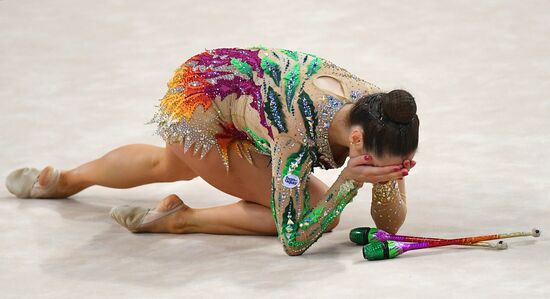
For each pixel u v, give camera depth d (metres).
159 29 36.56
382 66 31.78
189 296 16.47
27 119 27.94
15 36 36.00
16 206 21.98
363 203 21.89
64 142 26.17
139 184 21.41
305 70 18.00
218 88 18.88
